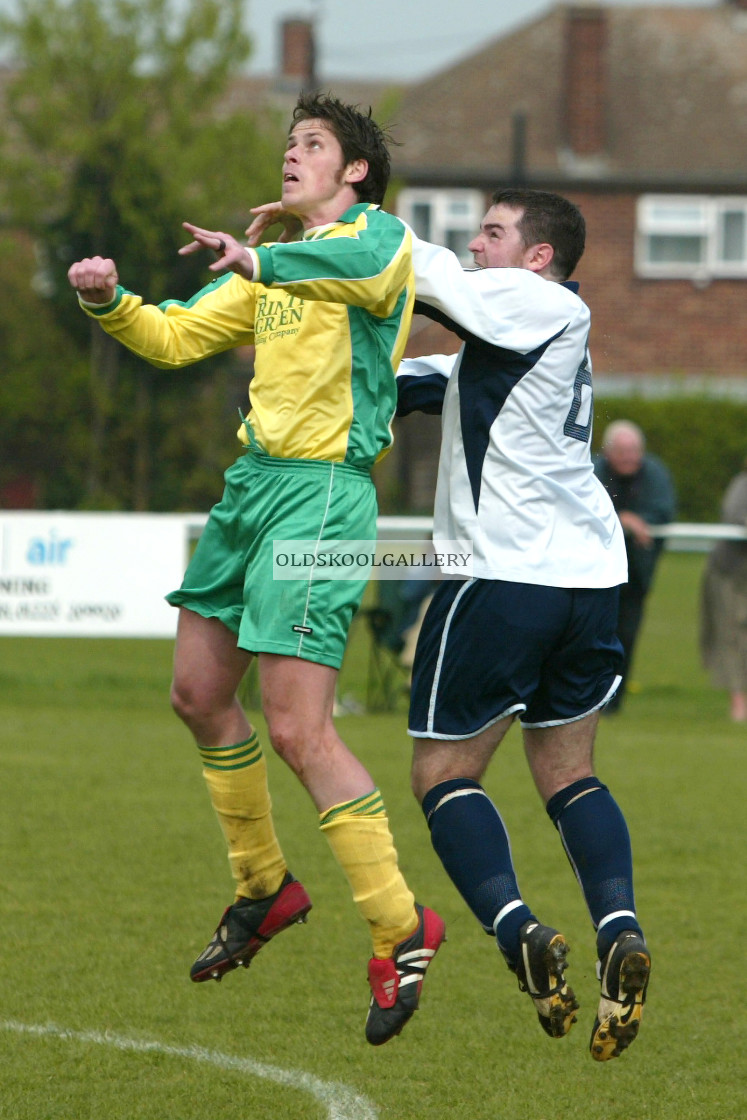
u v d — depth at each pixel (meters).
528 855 22.30
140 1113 12.87
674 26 129.00
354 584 13.11
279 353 13.15
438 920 12.96
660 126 121.50
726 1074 14.17
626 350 119.31
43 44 87.50
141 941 17.75
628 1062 14.48
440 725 13.18
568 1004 12.11
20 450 98.94
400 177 116.88
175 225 87.94
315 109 13.56
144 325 13.59
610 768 29.75
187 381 96.50
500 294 13.08
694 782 28.34
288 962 17.31
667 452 104.44
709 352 119.00
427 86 125.94
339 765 12.91
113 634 36.94
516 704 13.12
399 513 98.19
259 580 12.98
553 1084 13.85
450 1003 16.14
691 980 16.88
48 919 18.53
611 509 13.87
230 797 13.89
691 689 43.62
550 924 18.80
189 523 37.19
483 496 13.09
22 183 90.06
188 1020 15.30
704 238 119.06
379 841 12.84
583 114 119.62
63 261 92.69
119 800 25.39
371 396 13.21
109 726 33.69
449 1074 14.06
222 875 20.75
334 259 12.05
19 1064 13.95
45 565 36.88
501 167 118.81
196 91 90.44
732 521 38.25
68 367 95.44
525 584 12.93
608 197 118.94
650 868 21.72
